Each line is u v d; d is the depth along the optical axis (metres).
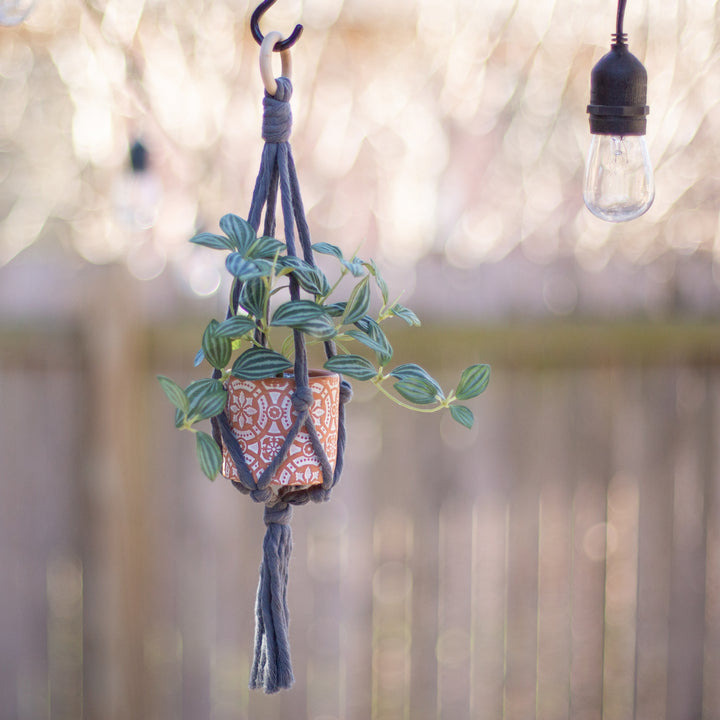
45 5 2.42
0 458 2.47
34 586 2.49
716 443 2.63
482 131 2.49
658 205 2.55
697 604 2.68
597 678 2.67
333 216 2.48
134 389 2.47
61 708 2.52
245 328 1.80
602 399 2.58
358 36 2.46
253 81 2.45
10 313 2.45
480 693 2.64
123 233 2.46
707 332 2.57
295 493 1.84
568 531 2.61
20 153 2.46
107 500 2.47
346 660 2.59
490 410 2.56
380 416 2.54
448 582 2.59
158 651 2.55
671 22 2.49
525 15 2.47
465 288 2.52
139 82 2.44
